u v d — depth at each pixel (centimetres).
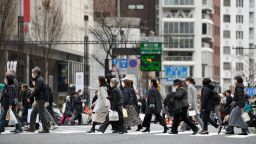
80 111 5478
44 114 3509
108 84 3803
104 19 11050
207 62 17950
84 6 11531
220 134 3509
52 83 10088
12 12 7694
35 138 3061
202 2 17838
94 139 3019
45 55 8894
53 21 8838
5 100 3453
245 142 2875
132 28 13300
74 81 11006
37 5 9062
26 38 8556
